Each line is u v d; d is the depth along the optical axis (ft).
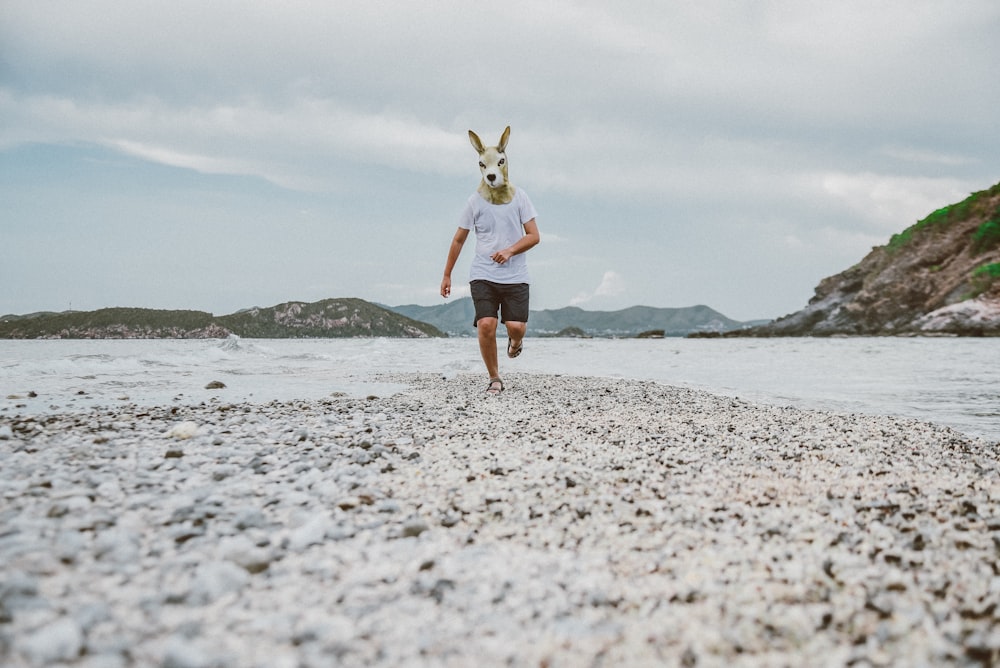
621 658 5.77
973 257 395.14
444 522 9.36
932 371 49.06
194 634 5.80
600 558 8.14
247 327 580.71
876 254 461.78
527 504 10.35
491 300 25.41
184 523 8.71
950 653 5.74
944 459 14.40
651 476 12.20
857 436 16.94
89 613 5.93
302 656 5.52
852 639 6.09
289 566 7.55
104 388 26.68
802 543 8.59
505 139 24.67
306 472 11.99
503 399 23.66
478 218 25.02
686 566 7.85
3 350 93.35
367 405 21.43
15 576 6.46
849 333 424.05
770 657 5.78
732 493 11.23
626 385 30.58
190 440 14.49
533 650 5.88
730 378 41.04
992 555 8.14
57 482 10.36
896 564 7.89
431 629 6.20
